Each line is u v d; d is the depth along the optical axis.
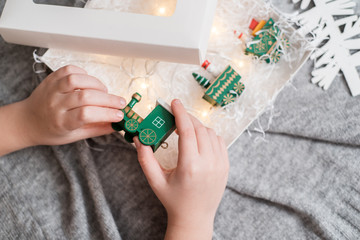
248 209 0.46
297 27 0.47
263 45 0.43
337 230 0.43
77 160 0.47
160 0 0.43
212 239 0.45
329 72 0.46
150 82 0.43
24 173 0.47
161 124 0.38
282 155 0.46
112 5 0.43
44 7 0.39
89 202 0.46
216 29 0.45
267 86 0.44
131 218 0.46
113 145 0.47
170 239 0.41
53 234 0.45
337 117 0.45
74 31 0.38
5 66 0.49
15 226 0.46
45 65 0.47
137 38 0.37
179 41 0.37
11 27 0.39
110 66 0.44
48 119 0.40
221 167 0.40
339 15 0.46
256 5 0.44
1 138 0.44
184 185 0.39
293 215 0.45
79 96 0.38
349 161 0.45
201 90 0.44
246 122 0.43
